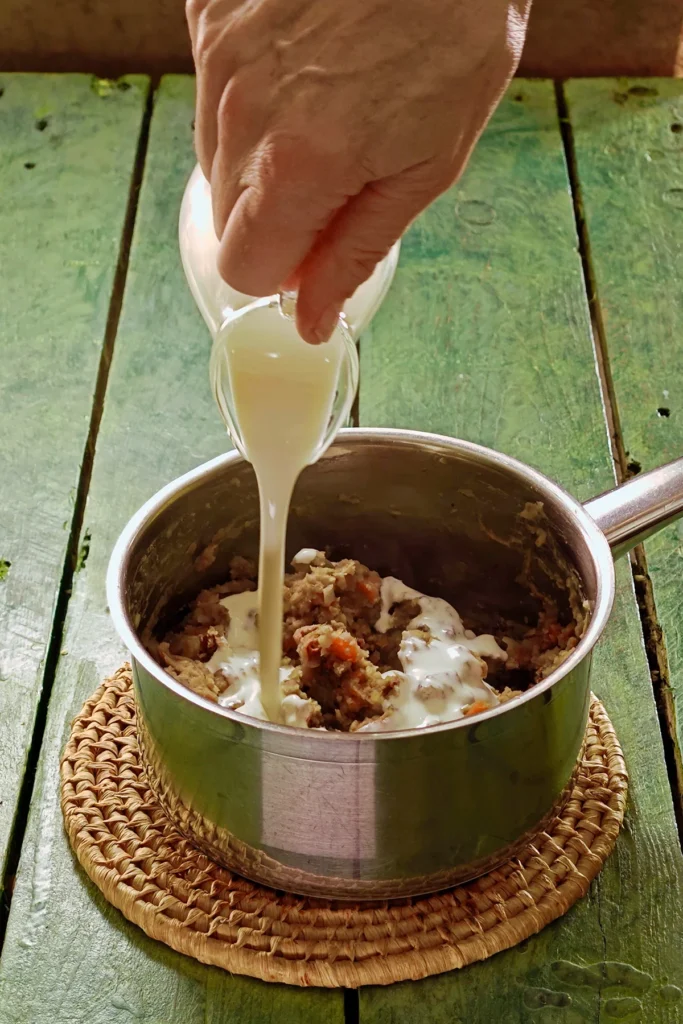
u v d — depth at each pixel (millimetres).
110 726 843
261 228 669
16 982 754
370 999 750
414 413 1049
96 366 1083
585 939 767
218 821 755
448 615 880
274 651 815
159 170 1296
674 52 1522
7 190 1268
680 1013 742
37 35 1539
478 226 1222
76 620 905
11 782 828
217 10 680
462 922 765
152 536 817
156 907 769
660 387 1066
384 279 814
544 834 798
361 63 659
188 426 1036
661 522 806
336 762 718
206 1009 747
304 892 763
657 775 830
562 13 1497
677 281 1158
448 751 723
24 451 1014
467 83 665
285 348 771
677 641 892
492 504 853
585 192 1271
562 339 1107
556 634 862
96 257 1176
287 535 896
